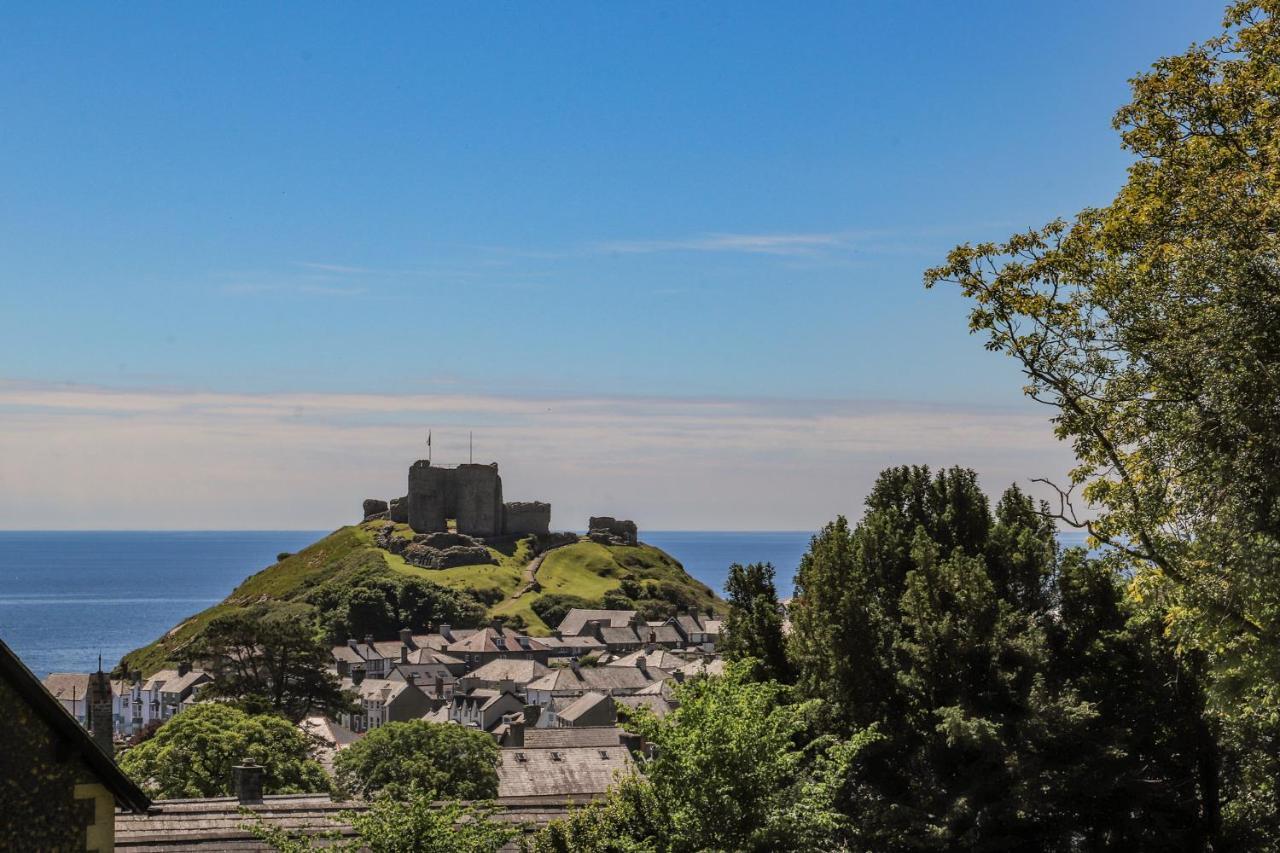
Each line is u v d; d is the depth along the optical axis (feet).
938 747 134.62
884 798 136.98
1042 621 144.87
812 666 146.00
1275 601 98.58
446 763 286.87
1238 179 107.65
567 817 108.27
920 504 165.99
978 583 139.03
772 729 99.25
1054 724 127.85
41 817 61.62
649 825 101.04
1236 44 122.42
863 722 138.51
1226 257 102.47
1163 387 106.73
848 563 148.46
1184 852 131.85
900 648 141.90
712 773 95.20
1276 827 118.93
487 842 88.43
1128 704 135.64
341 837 91.56
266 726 304.50
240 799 112.16
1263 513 97.60
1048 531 156.04
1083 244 125.90
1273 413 97.71
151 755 279.28
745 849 92.43
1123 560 116.57
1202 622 103.71
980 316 128.26
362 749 295.28
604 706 484.74
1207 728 128.88
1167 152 124.47
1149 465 108.17
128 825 95.81
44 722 61.87
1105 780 129.39
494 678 652.48
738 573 175.94
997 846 129.08
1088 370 118.62
